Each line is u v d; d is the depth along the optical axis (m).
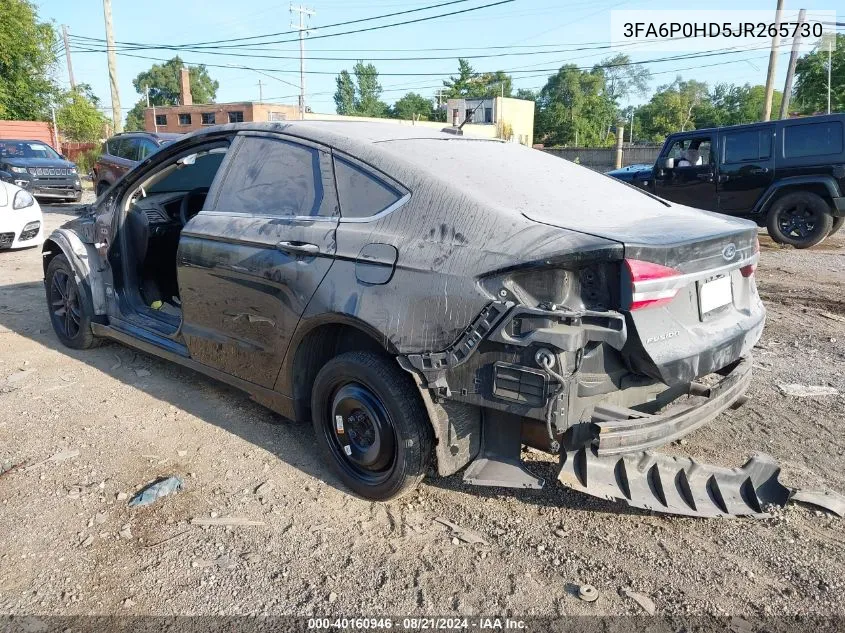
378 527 2.85
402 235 2.76
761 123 10.52
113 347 5.14
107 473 3.25
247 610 2.36
